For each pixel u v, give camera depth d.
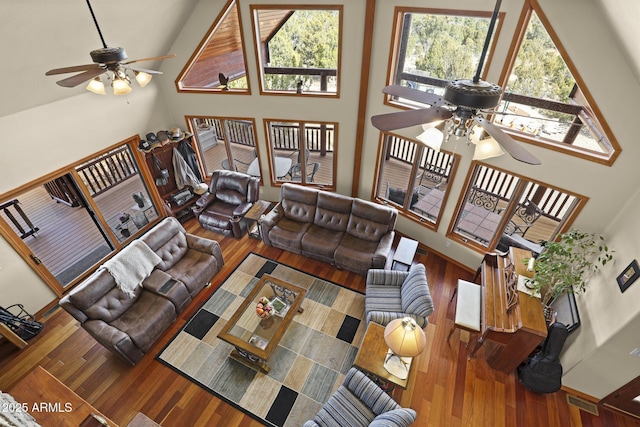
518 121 4.40
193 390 4.03
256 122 6.42
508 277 4.36
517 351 3.89
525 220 6.57
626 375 3.48
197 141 7.17
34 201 7.81
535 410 3.86
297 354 4.39
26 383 2.50
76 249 6.38
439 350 4.47
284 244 5.96
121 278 4.47
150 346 4.39
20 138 4.42
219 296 5.23
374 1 4.58
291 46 5.51
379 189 6.66
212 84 6.39
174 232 5.32
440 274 5.69
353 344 4.52
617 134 3.57
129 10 4.22
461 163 5.03
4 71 3.68
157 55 5.76
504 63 4.09
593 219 4.11
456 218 5.57
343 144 6.25
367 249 5.49
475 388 4.05
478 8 4.00
